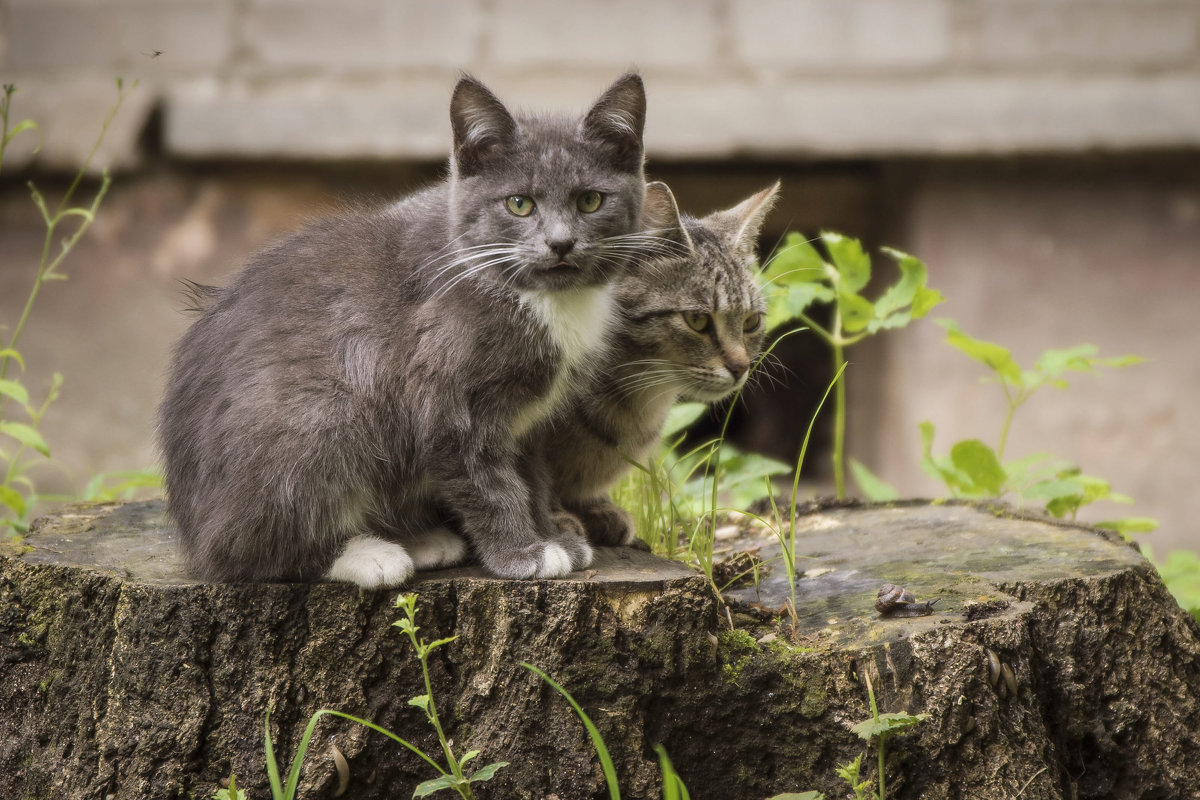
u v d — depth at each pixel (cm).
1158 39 766
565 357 342
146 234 780
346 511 326
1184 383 773
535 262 337
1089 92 748
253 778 306
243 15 785
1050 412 772
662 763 298
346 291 334
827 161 805
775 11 774
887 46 774
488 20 782
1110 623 337
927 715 301
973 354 453
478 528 331
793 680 313
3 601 329
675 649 313
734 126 753
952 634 309
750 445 895
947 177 774
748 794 321
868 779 303
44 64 786
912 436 775
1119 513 773
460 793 290
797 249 450
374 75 787
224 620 308
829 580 360
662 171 817
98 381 785
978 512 425
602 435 388
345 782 309
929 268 780
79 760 313
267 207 786
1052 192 773
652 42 780
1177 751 337
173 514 347
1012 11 768
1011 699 312
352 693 310
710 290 387
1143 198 771
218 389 331
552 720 309
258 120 764
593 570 328
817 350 887
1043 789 307
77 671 319
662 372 392
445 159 761
